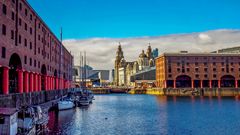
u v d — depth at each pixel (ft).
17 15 220.23
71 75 650.02
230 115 258.37
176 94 623.36
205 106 355.15
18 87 228.02
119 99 532.73
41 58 309.22
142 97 597.93
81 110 293.84
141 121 219.41
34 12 274.57
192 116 251.80
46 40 337.72
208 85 640.17
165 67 635.25
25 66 243.19
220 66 639.35
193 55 636.89
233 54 640.17
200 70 637.30
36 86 281.33
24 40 241.35
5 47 193.57
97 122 210.38
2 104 172.35
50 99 344.90
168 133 169.37
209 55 637.71
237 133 169.78
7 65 197.98
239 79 637.71
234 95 609.83
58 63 435.12
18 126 130.00
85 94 445.37
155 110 309.22
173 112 286.05
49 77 354.54
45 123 170.60
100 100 501.56
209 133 169.68
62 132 167.94
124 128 185.98
